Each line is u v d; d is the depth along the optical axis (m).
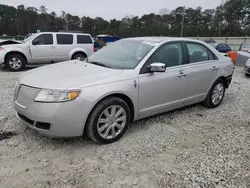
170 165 2.71
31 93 2.79
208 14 77.69
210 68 4.39
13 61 9.22
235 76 8.86
